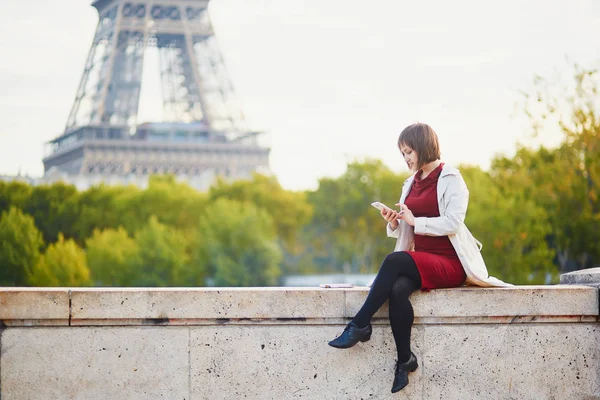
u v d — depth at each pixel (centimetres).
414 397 771
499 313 775
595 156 4322
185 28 13838
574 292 790
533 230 5156
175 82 13912
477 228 5681
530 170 4984
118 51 13788
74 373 732
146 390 739
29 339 727
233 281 9494
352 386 767
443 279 750
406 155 775
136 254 9356
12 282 9075
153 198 11088
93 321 734
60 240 9269
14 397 723
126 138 13138
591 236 4578
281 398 756
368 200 12044
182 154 12519
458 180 762
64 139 13450
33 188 11144
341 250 13162
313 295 759
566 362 793
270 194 12031
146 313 736
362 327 726
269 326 757
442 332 775
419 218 748
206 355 748
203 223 10131
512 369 784
